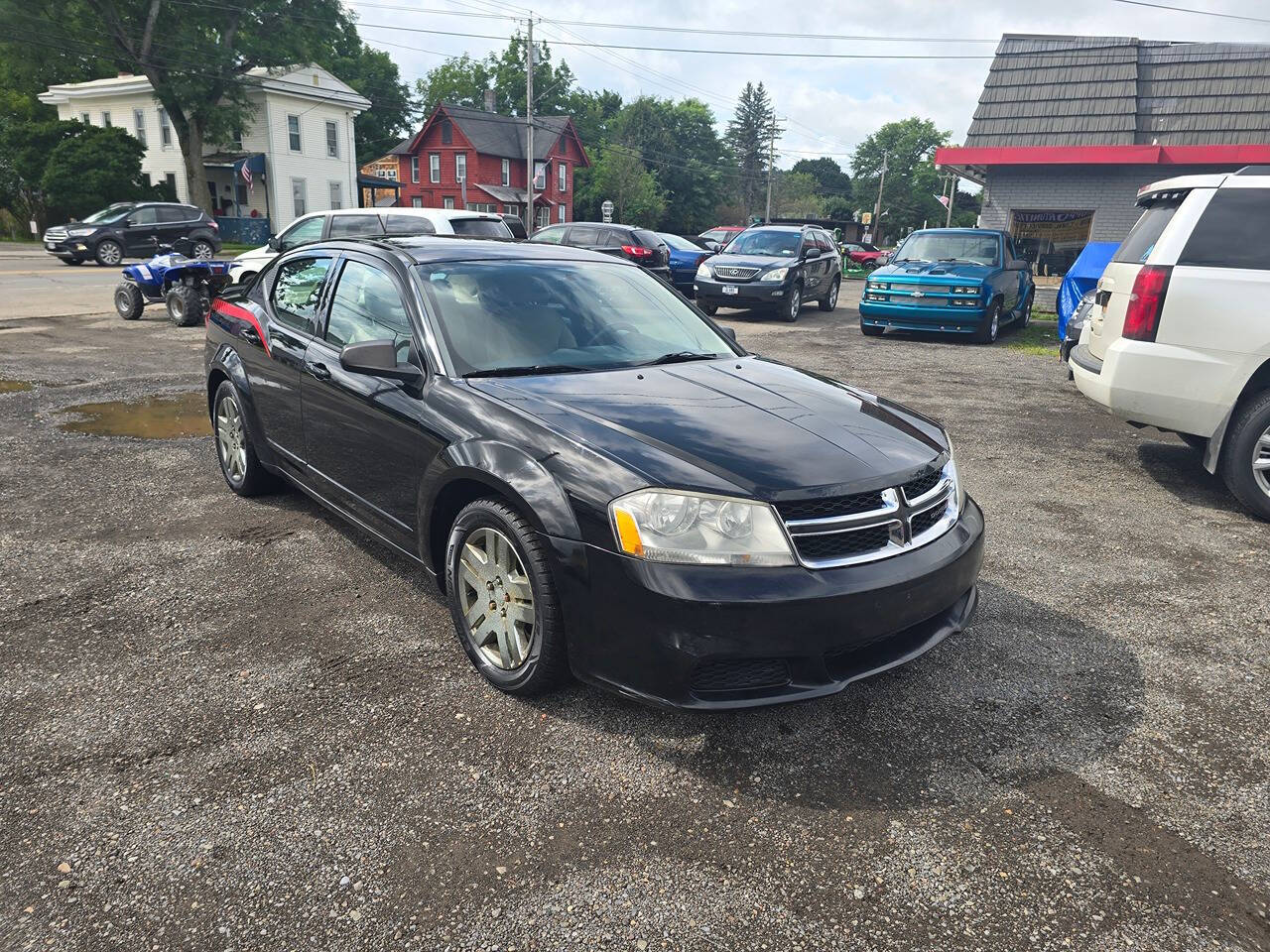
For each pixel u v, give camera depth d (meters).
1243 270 4.86
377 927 2.04
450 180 56.28
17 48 36.91
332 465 3.97
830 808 2.51
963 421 7.59
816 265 16.59
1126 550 4.59
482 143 55.66
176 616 3.56
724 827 2.41
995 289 12.72
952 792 2.59
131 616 3.55
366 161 66.56
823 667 2.62
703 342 4.06
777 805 2.51
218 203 44.25
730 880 2.22
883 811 2.50
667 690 2.58
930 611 2.81
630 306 4.07
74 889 2.12
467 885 2.18
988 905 2.16
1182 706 3.09
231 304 5.07
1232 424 5.04
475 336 3.52
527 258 4.13
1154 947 2.04
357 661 3.24
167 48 37.03
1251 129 16.44
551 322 3.73
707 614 2.49
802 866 2.28
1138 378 5.17
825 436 2.98
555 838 2.35
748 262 15.31
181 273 12.38
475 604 3.12
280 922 2.04
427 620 3.58
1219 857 2.35
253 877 2.18
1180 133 16.89
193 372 9.06
